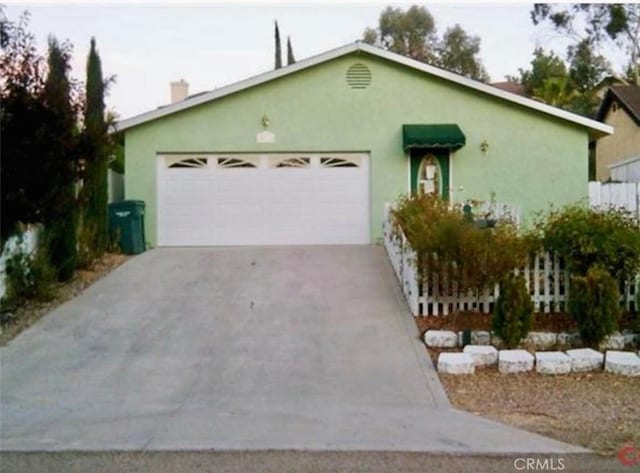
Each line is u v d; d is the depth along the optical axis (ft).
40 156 33.73
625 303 33.58
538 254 34.42
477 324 32.78
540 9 137.18
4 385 25.91
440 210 38.81
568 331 31.71
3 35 33.99
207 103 57.11
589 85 138.10
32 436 20.24
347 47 56.08
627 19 132.36
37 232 41.63
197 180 57.47
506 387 25.71
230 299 39.32
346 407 23.16
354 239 57.47
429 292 35.12
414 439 19.69
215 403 23.70
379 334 32.37
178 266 48.52
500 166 57.11
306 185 57.52
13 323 34.65
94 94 49.14
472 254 33.32
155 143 57.06
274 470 17.44
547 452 18.51
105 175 51.08
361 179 57.52
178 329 33.73
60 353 30.12
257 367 28.04
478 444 19.19
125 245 53.47
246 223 57.47
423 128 56.13
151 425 21.22
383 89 57.21
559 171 57.00
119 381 26.40
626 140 95.35
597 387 25.71
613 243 32.68
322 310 36.63
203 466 17.74
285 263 48.80
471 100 57.11
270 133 57.21
